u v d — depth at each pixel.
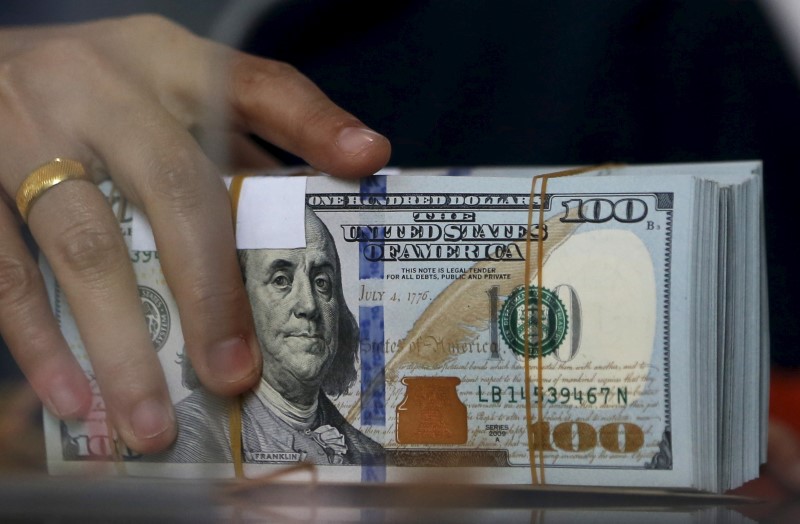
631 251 0.74
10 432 0.76
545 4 1.16
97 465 0.74
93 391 0.73
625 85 1.17
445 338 0.75
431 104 1.16
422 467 0.75
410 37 1.16
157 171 0.66
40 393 0.72
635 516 0.64
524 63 1.17
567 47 1.17
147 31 0.86
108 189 0.72
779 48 1.13
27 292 0.71
